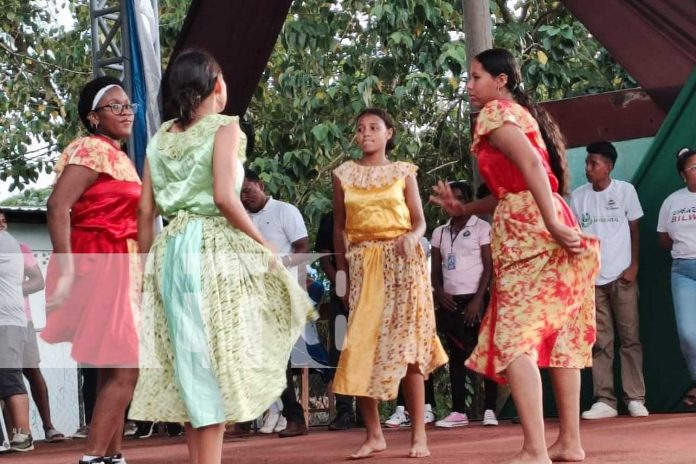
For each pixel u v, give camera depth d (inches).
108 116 224.7
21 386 354.6
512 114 202.2
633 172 411.5
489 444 280.4
